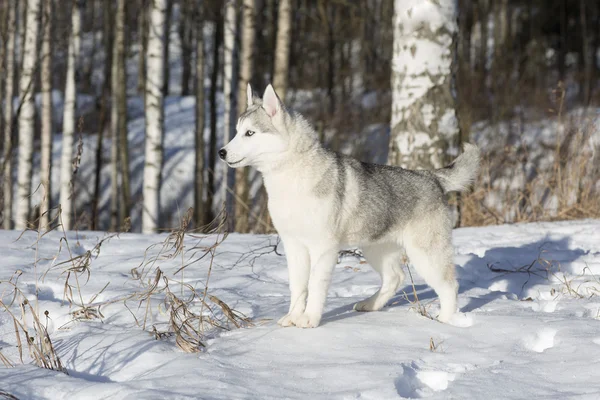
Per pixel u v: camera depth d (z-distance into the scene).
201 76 20.91
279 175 5.29
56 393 3.83
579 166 11.70
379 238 5.66
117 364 4.35
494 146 18.00
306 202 5.23
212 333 5.03
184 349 4.55
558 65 35.00
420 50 9.62
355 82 30.83
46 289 6.28
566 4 36.31
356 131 23.38
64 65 28.59
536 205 11.56
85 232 9.23
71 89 17.28
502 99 24.12
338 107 24.86
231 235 9.38
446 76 9.66
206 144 24.94
